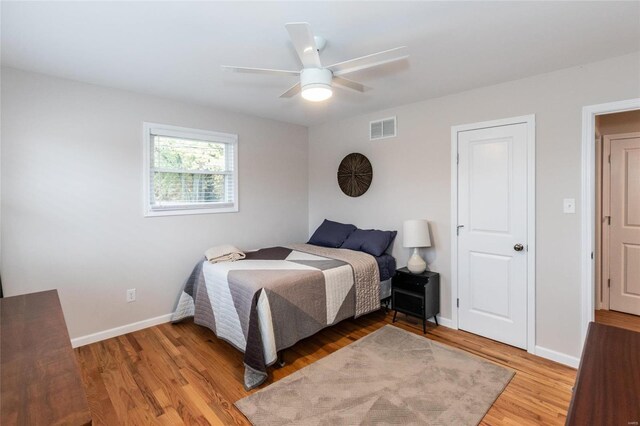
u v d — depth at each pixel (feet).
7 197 8.43
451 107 10.62
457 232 10.59
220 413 6.64
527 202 9.09
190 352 9.14
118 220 10.18
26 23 6.23
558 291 8.63
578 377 3.27
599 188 11.92
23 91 8.59
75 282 9.47
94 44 7.12
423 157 11.40
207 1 5.51
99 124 9.78
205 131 12.05
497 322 9.79
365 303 10.76
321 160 15.25
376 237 12.07
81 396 2.87
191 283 10.93
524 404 6.87
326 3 5.59
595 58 7.80
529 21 6.18
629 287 11.78
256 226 13.79
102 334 9.92
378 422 6.33
